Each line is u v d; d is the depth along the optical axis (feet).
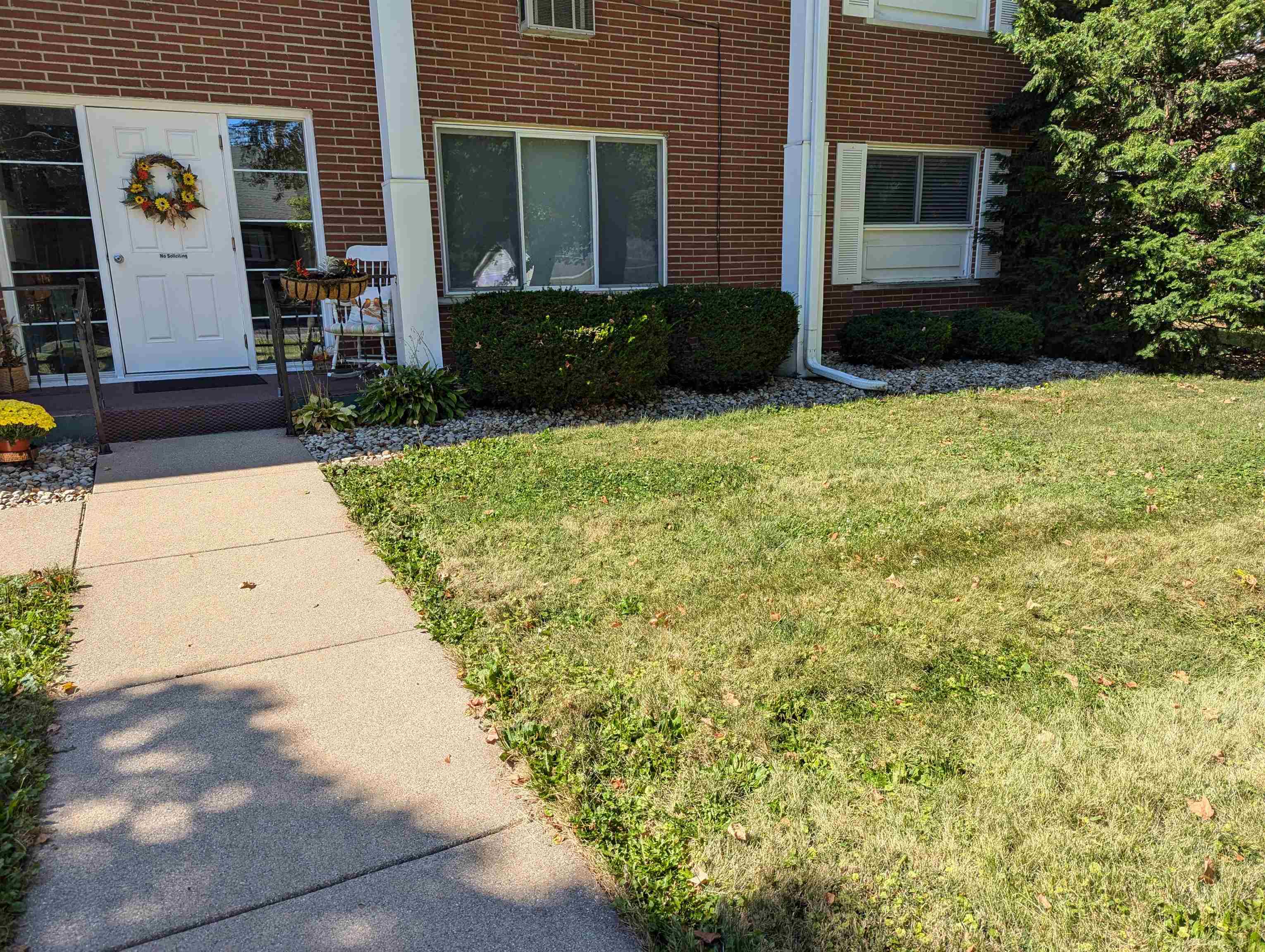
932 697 9.61
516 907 6.74
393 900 6.77
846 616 11.45
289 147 23.65
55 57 20.80
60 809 7.72
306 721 9.21
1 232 21.59
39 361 22.65
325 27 23.08
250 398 21.04
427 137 24.62
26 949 6.20
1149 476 17.58
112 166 22.11
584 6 25.31
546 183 26.91
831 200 31.48
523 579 12.60
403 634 11.18
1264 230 27.71
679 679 9.90
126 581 12.68
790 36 28.91
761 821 7.65
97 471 17.71
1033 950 6.33
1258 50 28.55
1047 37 30.17
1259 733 8.98
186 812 7.72
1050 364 31.73
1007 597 12.06
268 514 15.46
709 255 29.66
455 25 24.29
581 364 22.31
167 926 6.45
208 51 22.04
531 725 9.04
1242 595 12.19
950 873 7.02
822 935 6.43
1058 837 7.43
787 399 25.99
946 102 32.83
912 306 34.40
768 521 14.93
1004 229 34.68
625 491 16.56
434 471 17.79
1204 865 7.15
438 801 7.96
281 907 6.67
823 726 9.07
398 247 22.25
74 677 10.02
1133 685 9.91
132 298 23.06
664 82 27.50
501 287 26.96
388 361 25.82
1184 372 30.01
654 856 7.27
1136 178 30.42
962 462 18.61
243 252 23.91
